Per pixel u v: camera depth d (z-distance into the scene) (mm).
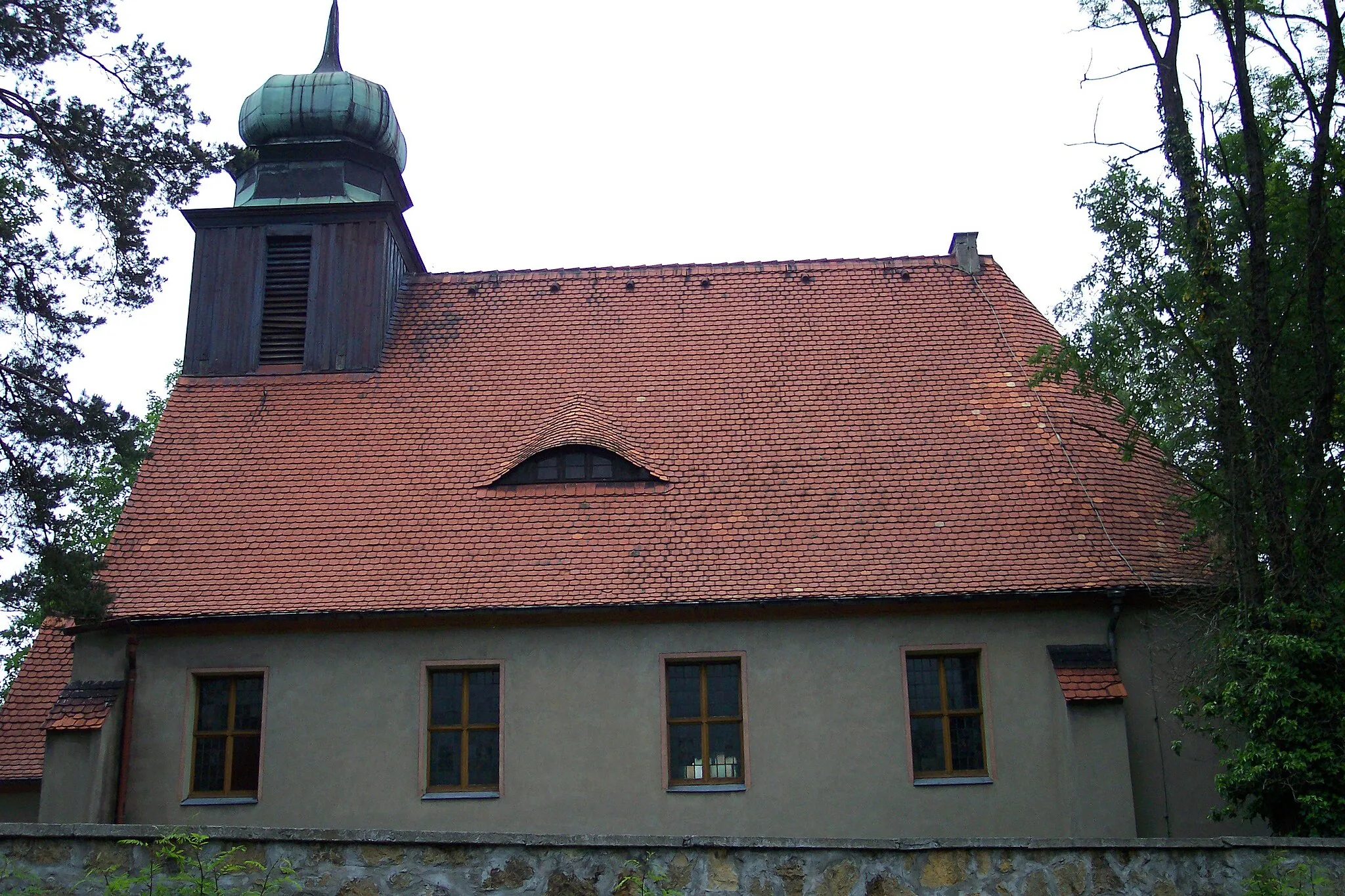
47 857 10344
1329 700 15148
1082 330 17750
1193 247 17078
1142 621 18594
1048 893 10516
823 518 19812
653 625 18953
